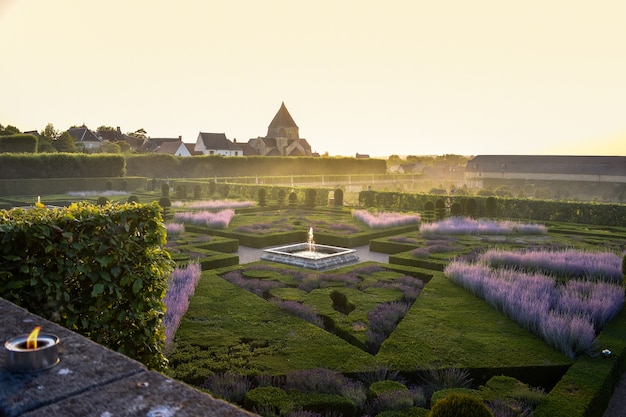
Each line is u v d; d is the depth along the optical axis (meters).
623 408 6.44
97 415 1.48
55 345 1.87
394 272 13.02
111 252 5.39
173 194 41.03
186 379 6.32
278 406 5.59
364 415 5.64
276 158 69.50
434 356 7.16
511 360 7.06
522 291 9.70
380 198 32.62
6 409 1.51
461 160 153.25
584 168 72.75
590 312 8.91
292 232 20.23
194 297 10.03
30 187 41.62
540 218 26.78
